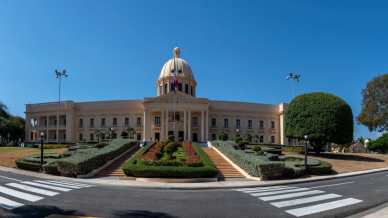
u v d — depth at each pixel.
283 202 15.55
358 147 83.25
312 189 21.05
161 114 74.12
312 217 12.43
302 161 37.25
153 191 19.92
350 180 28.38
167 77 85.25
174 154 38.97
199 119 77.19
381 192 19.52
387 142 76.69
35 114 84.25
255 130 82.50
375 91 67.69
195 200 16.06
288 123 52.50
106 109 79.56
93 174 28.53
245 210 13.57
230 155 35.66
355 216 12.81
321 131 48.22
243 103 82.50
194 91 88.44
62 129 80.94
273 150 46.25
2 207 13.34
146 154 38.38
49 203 14.32
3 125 87.19
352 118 50.56
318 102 49.47
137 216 12.18
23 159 33.84
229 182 25.16
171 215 12.48
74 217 11.75
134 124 77.75
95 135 79.06
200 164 27.22
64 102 80.88
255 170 27.73
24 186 19.84
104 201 15.18
